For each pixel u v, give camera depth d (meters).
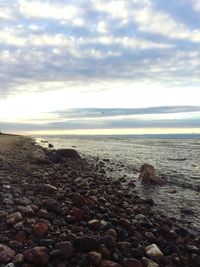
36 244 7.01
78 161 27.88
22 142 55.00
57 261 6.47
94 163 27.22
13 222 7.95
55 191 12.11
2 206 9.43
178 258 7.53
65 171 20.08
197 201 13.69
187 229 9.96
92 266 6.46
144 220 10.03
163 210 12.14
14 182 13.73
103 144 64.75
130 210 11.06
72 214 9.08
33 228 7.63
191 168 24.41
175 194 15.05
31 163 22.30
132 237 8.34
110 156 35.12
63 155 30.36
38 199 10.50
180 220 10.92
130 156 35.25
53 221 8.56
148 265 6.82
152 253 7.39
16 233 7.46
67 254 6.64
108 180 18.28
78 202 10.53
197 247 8.44
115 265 6.43
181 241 8.78
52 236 7.53
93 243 7.05
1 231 7.54
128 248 7.54
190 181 18.39
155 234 9.05
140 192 15.43
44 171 18.86
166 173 21.61
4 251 6.34
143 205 12.70
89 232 8.13
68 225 8.50
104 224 8.62
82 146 56.00
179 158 32.84
